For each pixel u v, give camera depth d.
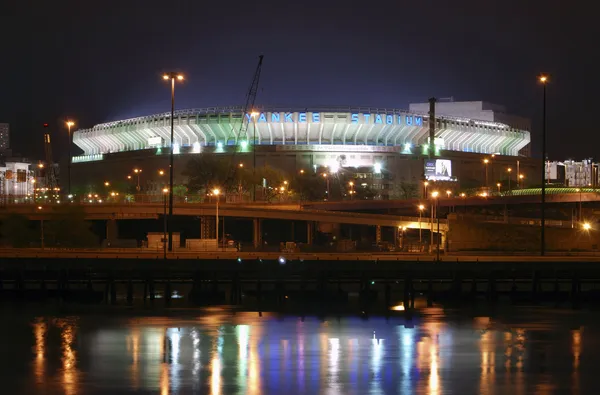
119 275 93.69
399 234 183.50
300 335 70.88
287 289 93.88
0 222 155.25
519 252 137.75
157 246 135.00
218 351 64.06
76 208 159.12
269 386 53.50
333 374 56.72
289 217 177.62
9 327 74.44
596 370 58.28
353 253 127.44
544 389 53.38
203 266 90.38
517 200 197.38
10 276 93.75
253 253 117.75
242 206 181.75
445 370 58.09
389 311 85.38
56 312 83.12
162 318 79.88
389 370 57.91
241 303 90.56
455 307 88.38
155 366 59.00
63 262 90.44
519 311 85.62
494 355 63.12
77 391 52.38
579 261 95.56
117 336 70.19
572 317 81.81
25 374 56.66
